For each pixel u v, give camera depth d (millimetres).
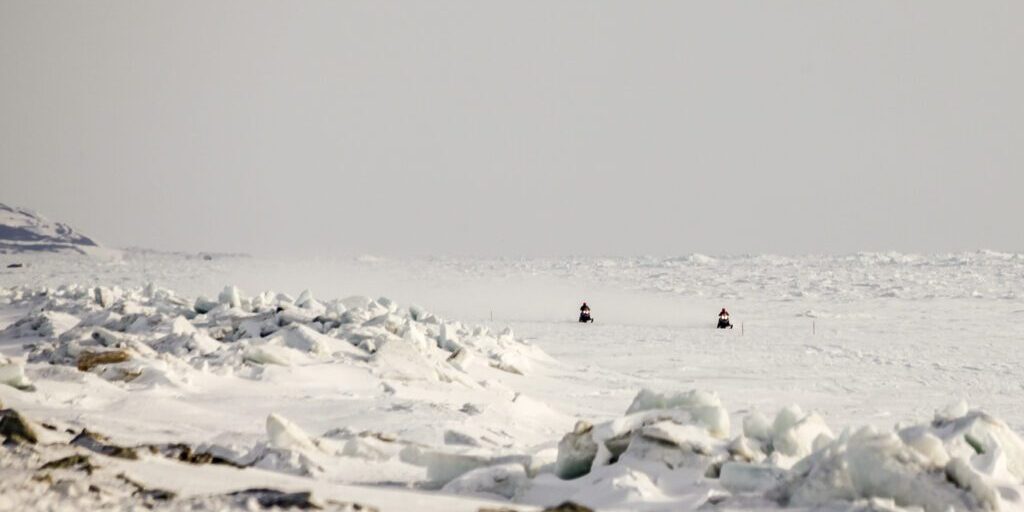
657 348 117062
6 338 89188
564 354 109562
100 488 25016
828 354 109375
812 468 27469
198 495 25641
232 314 88250
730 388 79562
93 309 104188
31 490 23828
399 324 84438
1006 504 26469
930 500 25781
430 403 54812
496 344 91000
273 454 35281
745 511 26234
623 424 33094
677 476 30344
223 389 58688
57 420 41812
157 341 72375
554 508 25812
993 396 75500
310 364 66688
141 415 47438
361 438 38031
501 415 53969
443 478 33469
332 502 25672
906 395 75812
